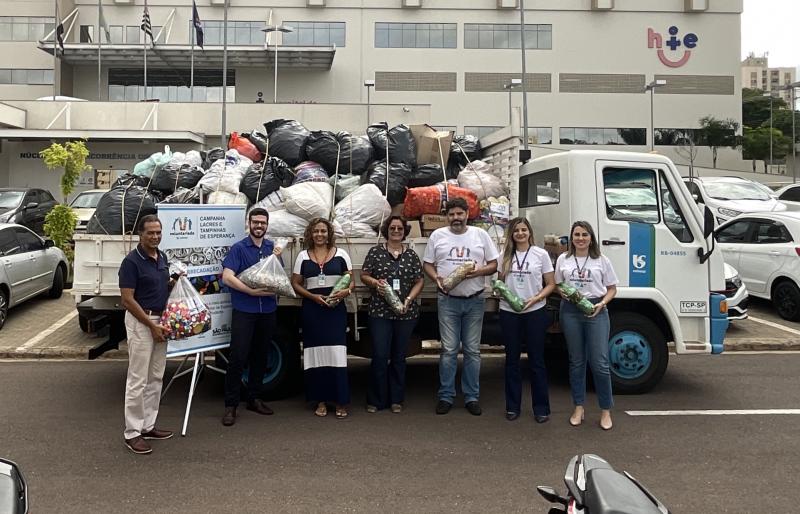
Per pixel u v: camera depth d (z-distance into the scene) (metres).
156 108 33.56
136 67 45.62
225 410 5.65
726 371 7.58
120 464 4.59
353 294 6.00
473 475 4.44
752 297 12.37
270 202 6.18
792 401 6.29
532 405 5.87
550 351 8.00
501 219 6.25
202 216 5.57
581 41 47.03
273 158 6.46
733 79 47.78
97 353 6.04
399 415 5.86
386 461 4.69
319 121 34.22
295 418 5.75
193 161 7.31
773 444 5.07
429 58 46.56
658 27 47.38
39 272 10.74
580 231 5.48
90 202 16.09
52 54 42.88
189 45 41.34
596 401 6.32
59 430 5.33
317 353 5.73
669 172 6.31
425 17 46.59
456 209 5.70
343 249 5.96
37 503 3.93
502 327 5.77
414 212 6.12
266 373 6.23
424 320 6.62
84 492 4.10
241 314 5.52
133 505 3.92
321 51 42.22
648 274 6.23
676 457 4.79
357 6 46.38
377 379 5.90
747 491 4.17
